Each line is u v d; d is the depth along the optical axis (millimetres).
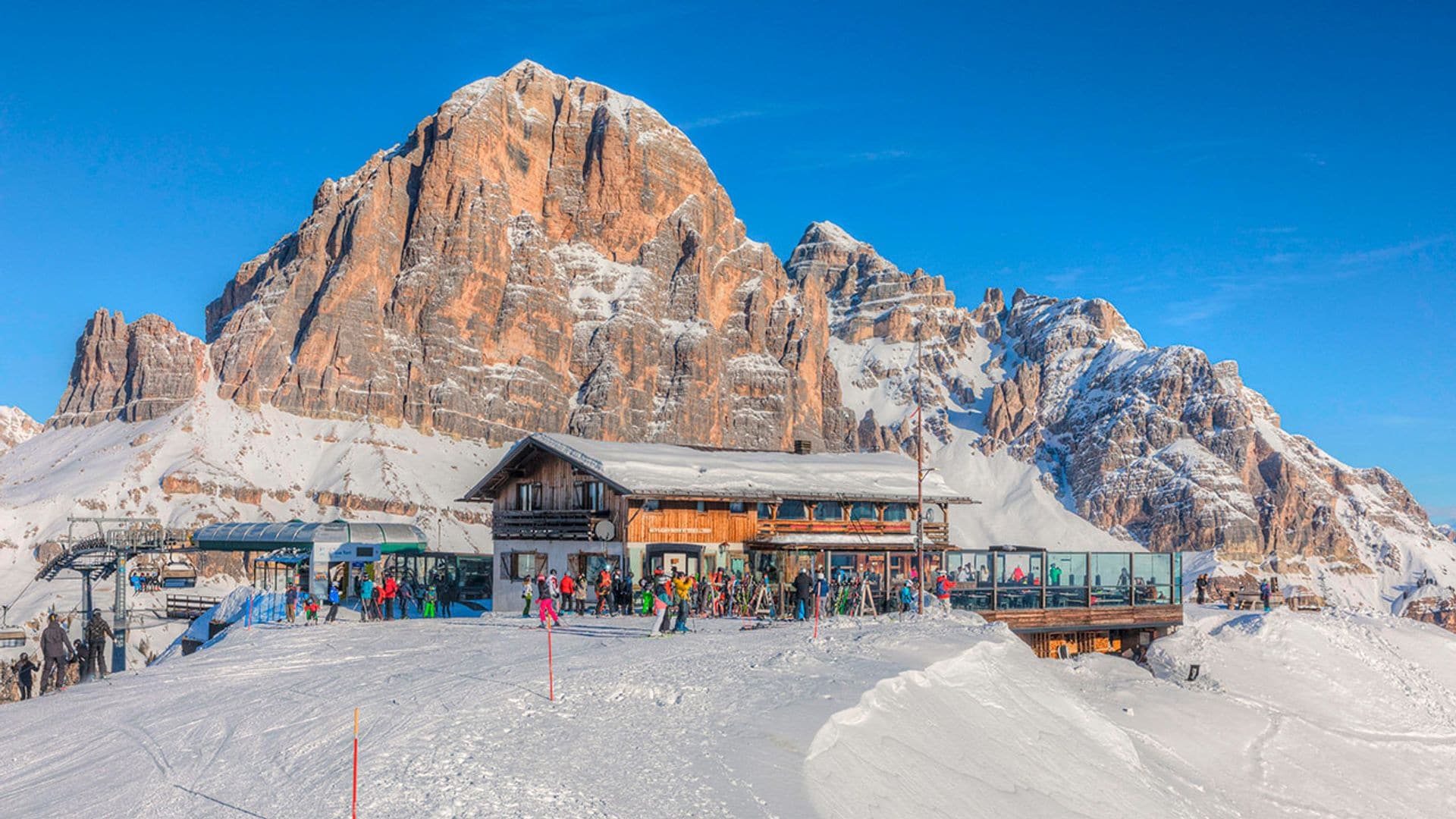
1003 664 33031
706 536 55781
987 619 50094
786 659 28609
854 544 58031
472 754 19391
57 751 23547
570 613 48750
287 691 28219
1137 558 57438
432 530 186875
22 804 19109
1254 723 46969
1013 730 27391
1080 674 52281
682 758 19016
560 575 57406
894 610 47781
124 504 171375
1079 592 54938
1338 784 41750
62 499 169000
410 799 16875
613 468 54375
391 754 19688
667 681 25625
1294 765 42750
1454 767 46438
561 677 26500
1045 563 53750
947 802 20594
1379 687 54531
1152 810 26484
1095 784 26266
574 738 20453
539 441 58781
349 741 21250
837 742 20812
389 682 28297
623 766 18562
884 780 20078
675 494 53375
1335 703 52156
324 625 45312
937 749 23391
